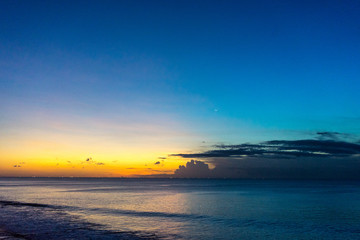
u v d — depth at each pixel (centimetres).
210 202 6619
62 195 8638
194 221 3981
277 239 2992
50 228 3316
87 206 5650
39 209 5072
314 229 3484
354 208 5494
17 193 9444
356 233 3269
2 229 3231
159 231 3281
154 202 6575
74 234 3017
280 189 12975
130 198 7669
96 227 3422
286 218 4281
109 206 5691
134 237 2959
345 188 13925
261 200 7125
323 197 8044
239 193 9850
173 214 4631
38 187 14100
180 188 14150
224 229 3450
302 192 10406
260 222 3941
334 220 4125
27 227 3362
